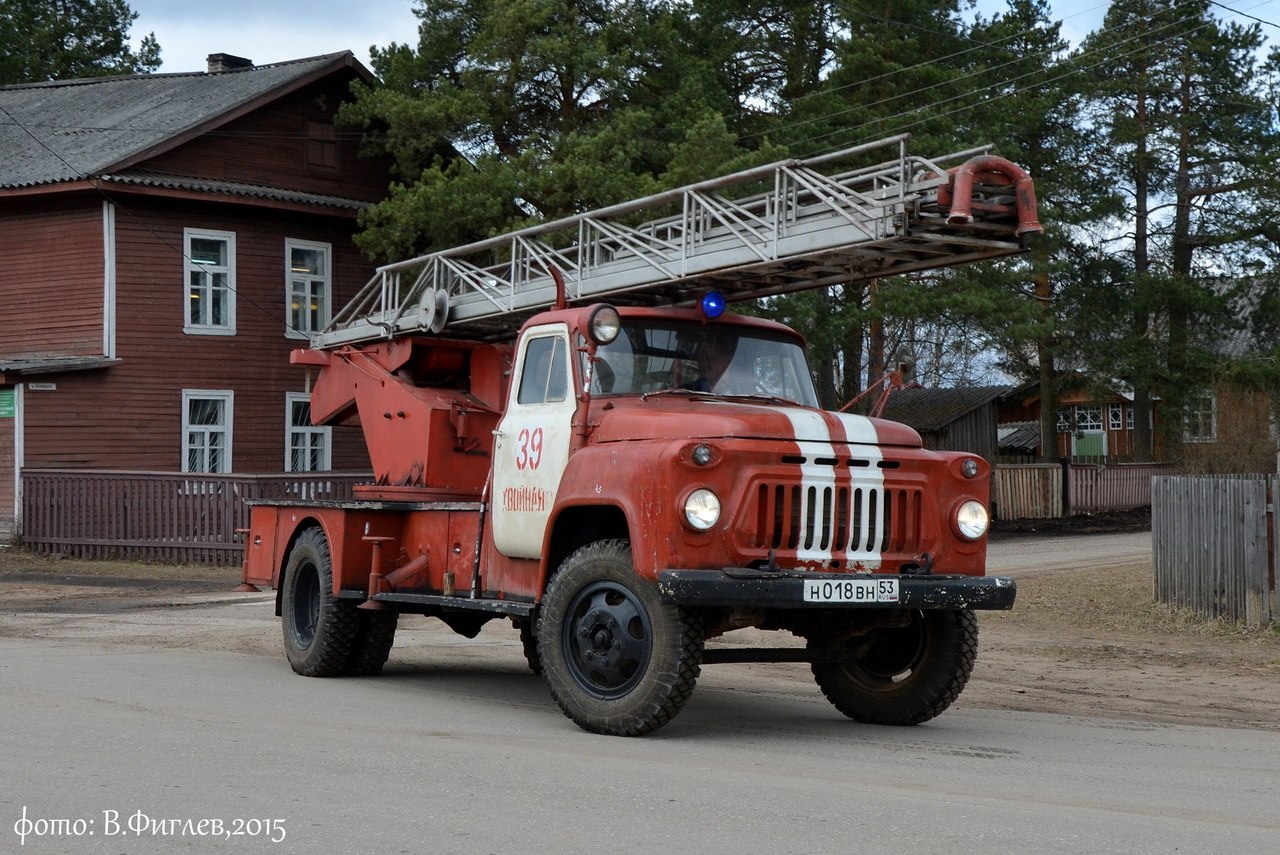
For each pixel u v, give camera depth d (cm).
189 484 2361
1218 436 3909
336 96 3075
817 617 844
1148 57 4241
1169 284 4175
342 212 2977
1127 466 4056
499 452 929
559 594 812
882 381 934
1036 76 3797
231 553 2302
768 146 2502
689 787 635
